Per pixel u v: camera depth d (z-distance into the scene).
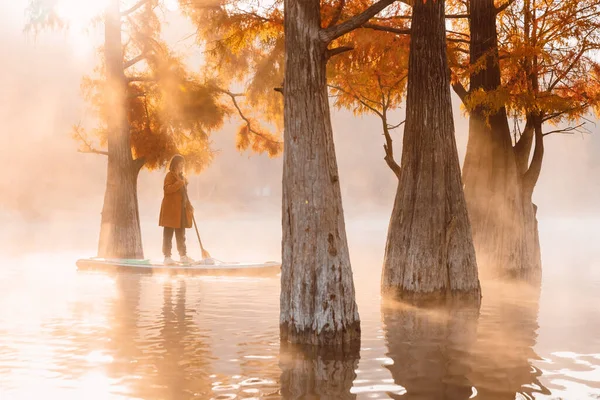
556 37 15.15
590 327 8.91
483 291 12.98
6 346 7.50
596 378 6.17
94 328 8.66
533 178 16.11
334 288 7.70
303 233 7.72
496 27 16.31
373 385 5.89
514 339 8.03
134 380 6.04
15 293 12.18
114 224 19.48
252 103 18.77
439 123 11.50
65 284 13.62
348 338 7.74
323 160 7.75
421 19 11.50
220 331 8.45
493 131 15.39
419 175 11.52
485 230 15.23
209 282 14.00
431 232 11.37
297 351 7.28
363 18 7.89
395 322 9.25
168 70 19.72
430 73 11.49
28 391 5.68
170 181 15.91
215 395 5.58
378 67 15.11
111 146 19.73
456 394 5.62
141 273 15.62
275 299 11.43
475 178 15.41
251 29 15.35
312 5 7.84
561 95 16.55
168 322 9.12
